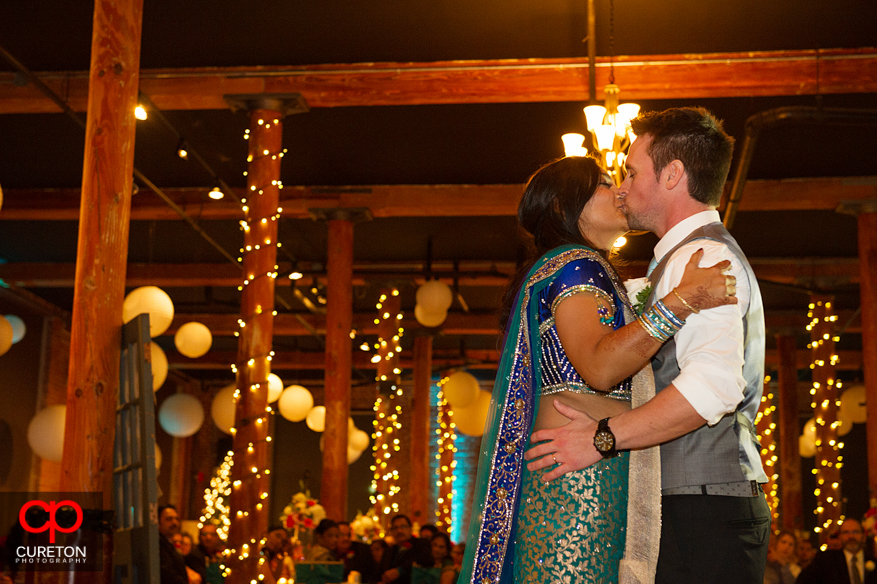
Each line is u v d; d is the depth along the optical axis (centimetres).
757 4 709
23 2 710
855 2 705
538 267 197
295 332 1686
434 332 1664
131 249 1365
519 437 194
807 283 1393
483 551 191
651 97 813
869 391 1043
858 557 759
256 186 823
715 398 176
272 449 2127
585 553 185
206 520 1933
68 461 477
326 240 1301
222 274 1423
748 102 866
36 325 1512
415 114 914
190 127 938
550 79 808
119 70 519
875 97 848
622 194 211
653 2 706
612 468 189
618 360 179
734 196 920
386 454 1539
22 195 1134
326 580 885
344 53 812
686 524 191
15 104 834
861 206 1070
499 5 718
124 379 496
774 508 1686
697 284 177
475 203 1113
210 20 749
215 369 2064
